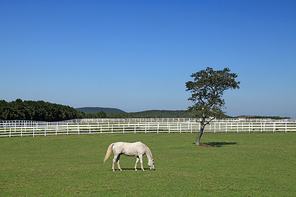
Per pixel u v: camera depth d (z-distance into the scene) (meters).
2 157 19.44
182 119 70.69
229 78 24.20
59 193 9.84
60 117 72.25
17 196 9.52
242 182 11.43
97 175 12.73
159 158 18.08
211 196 9.52
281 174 12.98
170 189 10.31
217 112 24.38
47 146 25.38
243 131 38.94
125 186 10.69
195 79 25.94
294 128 41.44
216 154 19.52
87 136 33.06
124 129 38.22
